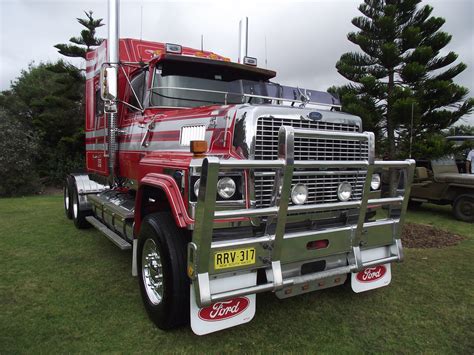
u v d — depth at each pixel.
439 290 4.23
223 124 3.26
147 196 3.77
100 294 3.98
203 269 2.67
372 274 3.84
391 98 9.14
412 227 7.21
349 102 9.45
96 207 5.80
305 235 3.07
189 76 4.62
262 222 2.97
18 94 22.78
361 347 3.06
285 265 3.11
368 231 3.53
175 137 3.87
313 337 3.21
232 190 2.90
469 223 8.12
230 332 3.26
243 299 3.01
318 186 3.32
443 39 9.64
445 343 3.13
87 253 5.41
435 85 9.17
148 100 4.48
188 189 2.89
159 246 3.13
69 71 15.90
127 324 3.35
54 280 4.36
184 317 3.10
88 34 15.30
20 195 12.52
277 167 2.77
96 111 6.32
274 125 3.12
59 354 2.88
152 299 3.38
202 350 2.97
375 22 9.76
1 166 11.79
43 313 3.54
